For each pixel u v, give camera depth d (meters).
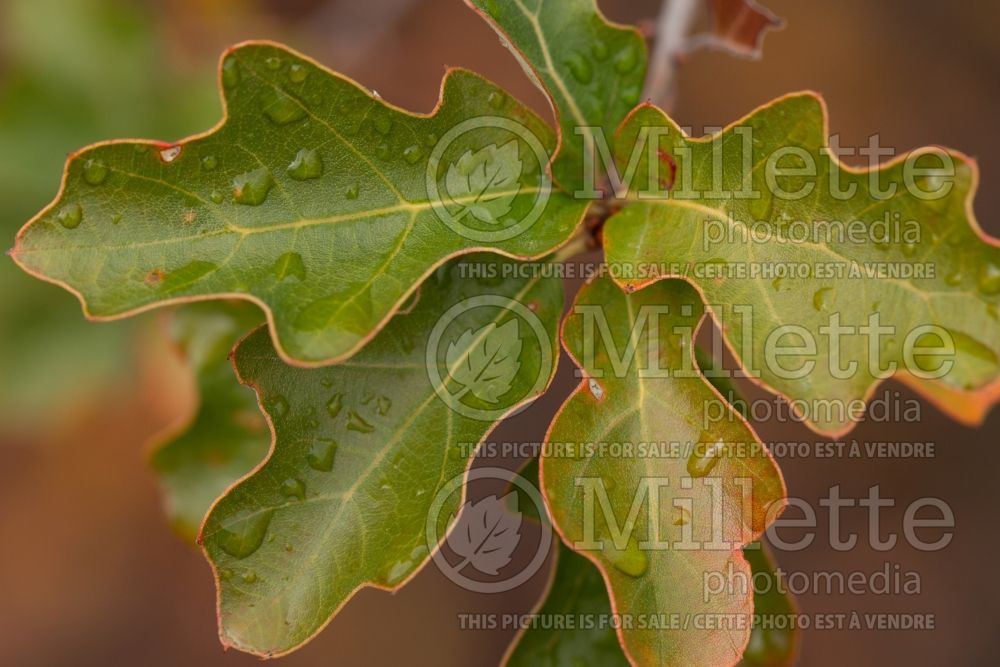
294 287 0.28
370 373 0.29
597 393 0.28
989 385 0.28
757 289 0.28
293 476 0.28
